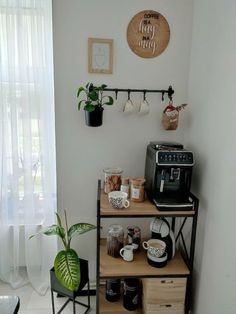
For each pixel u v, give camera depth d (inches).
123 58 71.2
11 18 69.8
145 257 70.0
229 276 52.8
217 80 57.0
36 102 74.7
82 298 80.0
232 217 51.0
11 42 70.9
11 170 78.6
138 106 74.2
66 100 71.8
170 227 76.0
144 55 71.5
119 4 68.4
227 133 52.3
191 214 61.0
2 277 85.2
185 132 76.7
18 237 83.7
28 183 78.9
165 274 63.8
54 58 69.2
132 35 70.1
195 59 69.2
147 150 71.7
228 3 52.2
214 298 57.0
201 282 63.9
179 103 75.4
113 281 72.6
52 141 78.4
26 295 81.3
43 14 70.5
